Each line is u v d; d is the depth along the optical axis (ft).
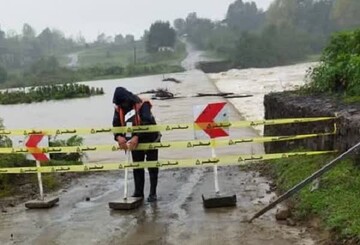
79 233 23.45
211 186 31.45
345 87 36.47
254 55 373.61
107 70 410.93
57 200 29.71
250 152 47.80
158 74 370.94
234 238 21.35
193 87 181.27
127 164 28.14
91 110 132.57
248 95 124.88
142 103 28.58
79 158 43.83
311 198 23.36
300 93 40.75
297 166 29.30
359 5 328.08
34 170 29.58
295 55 376.48
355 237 18.63
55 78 381.81
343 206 21.24
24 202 30.12
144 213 26.14
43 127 97.96
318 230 20.94
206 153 49.01
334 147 28.04
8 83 379.14
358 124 24.84
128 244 21.59
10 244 22.48
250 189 29.48
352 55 36.24
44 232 23.93
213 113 27.71
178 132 64.49
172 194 30.12
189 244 21.11
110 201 28.37
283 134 37.50
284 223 22.67
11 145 37.37
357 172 24.08
